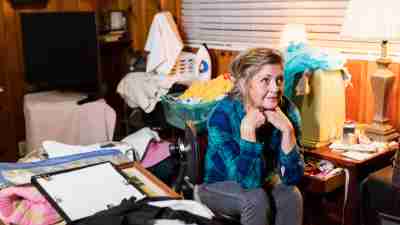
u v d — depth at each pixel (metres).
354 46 2.62
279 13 3.07
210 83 2.99
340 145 2.25
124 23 4.16
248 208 1.80
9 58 3.71
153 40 3.60
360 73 2.54
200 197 1.95
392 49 2.44
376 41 2.41
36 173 1.66
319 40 2.79
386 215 1.82
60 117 3.35
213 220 1.30
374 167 2.19
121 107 4.26
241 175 1.85
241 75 1.86
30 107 3.31
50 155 2.11
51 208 1.36
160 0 3.94
